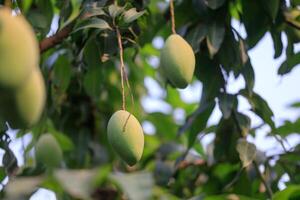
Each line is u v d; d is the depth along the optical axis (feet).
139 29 6.16
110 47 5.90
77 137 8.07
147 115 9.58
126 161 4.87
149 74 9.91
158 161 7.85
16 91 3.63
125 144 4.80
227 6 6.49
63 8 6.40
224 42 6.50
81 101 8.07
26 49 3.63
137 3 6.16
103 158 8.10
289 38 6.82
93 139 8.20
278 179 7.28
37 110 3.76
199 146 8.67
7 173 5.92
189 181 7.83
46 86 6.92
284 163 7.11
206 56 6.59
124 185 3.63
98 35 5.96
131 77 8.75
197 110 6.79
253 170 6.82
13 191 3.61
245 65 6.43
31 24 6.36
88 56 6.12
